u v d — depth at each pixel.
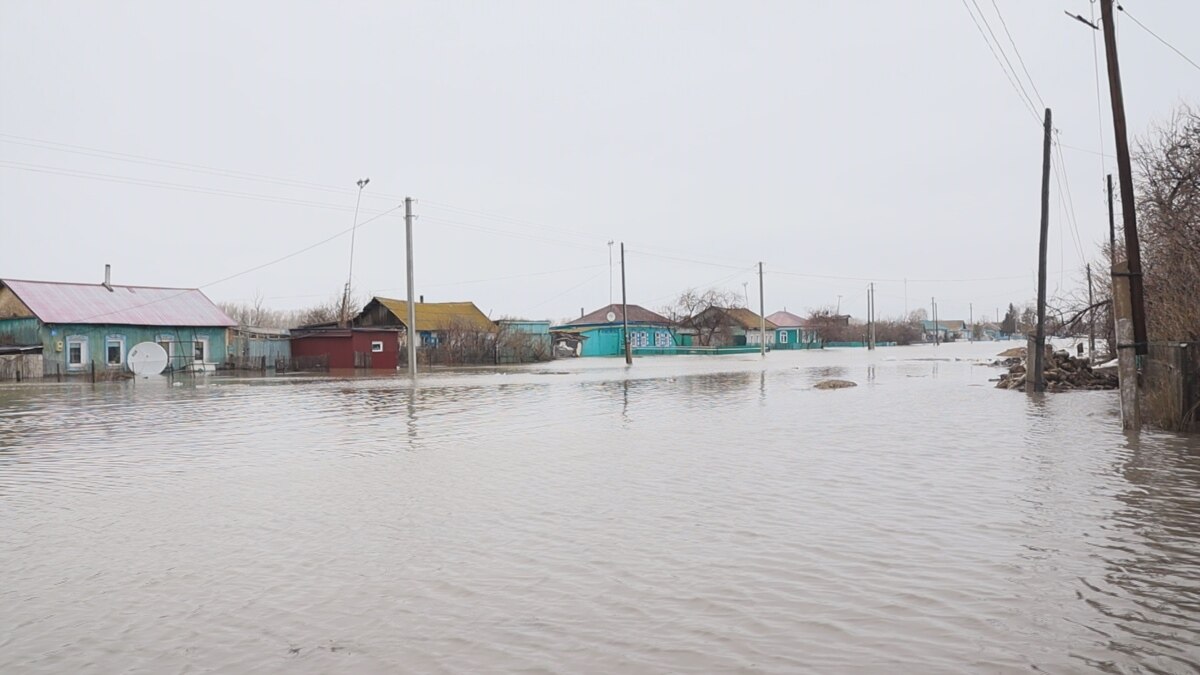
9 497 9.28
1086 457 10.91
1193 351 13.49
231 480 10.16
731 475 9.99
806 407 19.56
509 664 4.38
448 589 5.70
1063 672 4.13
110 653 4.66
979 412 17.61
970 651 4.41
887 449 12.02
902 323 139.88
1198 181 17.36
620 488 9.27
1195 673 4.10
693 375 37.28
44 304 41.41
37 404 23.25
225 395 26.36
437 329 58.66
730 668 4.25
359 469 10.85
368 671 4.34
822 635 4.69
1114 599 5.21
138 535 7.40
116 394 27.58
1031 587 5.47
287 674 4.32
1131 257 13.74
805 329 109.56
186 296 49.12
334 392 27.19
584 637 4.75
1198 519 7.31
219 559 6.55
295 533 7.37
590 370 44.78
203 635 4.91
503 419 17.39
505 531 7.32
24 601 5.59
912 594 5.38
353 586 5.80
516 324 68.69
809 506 8.14
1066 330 24.52
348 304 66.88
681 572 5.98
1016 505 8.00
